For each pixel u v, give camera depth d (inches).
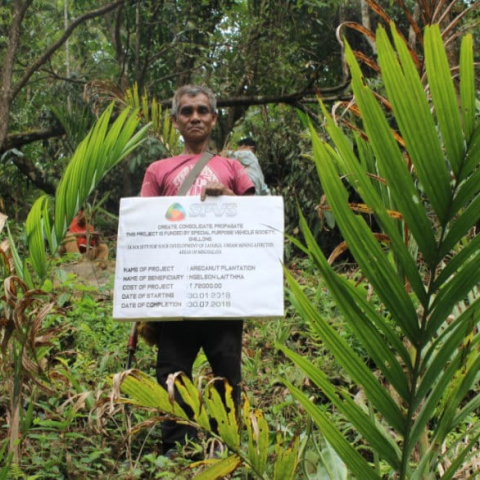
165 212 159.3
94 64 684.1
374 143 82.4
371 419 97.3
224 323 165.5
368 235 84.3
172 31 619.5
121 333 242.4
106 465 161.6
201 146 177.0
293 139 563.2
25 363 138.4
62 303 240.7
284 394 195.3
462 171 80.3
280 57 603.5
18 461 143.0
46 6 695.7
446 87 78.6
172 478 141.3
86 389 188.4
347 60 82.9
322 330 87.0
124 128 155.7
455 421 90.9
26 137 599.2
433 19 101.1
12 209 647.8
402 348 87.2
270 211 158.6
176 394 162.7
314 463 111.9
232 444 99.0
